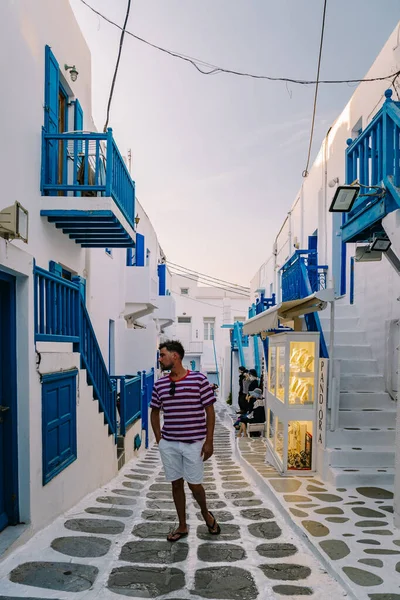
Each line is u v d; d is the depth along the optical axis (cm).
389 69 778
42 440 436
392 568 346
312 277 1114
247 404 1388
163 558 369
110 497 578
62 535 413
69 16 762
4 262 371
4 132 486
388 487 587
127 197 753
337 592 318
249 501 568
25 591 308
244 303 3700
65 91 770
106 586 318
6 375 407
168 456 414
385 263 784
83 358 582
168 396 415
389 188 473
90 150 799
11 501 401
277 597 308
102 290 1055
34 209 587
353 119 929
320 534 418
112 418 736
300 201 1362
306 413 675
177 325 3669
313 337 687
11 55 505
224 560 367
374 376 759
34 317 435
